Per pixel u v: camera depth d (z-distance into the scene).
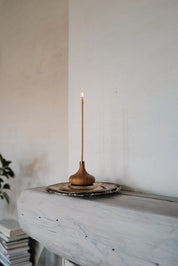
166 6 0.75
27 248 1.36
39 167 1.41
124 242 0.56
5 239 1.32
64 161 1.24
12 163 1.65
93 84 0.98
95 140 0.96
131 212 0.56
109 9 0.93
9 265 1.29
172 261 0.48
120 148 0.87
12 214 1.64
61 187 0.82
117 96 0.89
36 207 0.81
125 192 0.79
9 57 1.74
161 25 0.77
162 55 0.76
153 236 0.51
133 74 0.84
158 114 0.76
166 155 0.74
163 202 0.64
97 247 0.62
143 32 0.81
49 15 1.38
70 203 0.70
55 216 0.74
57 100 1.30
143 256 0.52
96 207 0.63
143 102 0.80
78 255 0.66
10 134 1.69
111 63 0.91
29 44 1.54
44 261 1.30
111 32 0.92
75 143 1.05
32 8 1.53
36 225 0.80
